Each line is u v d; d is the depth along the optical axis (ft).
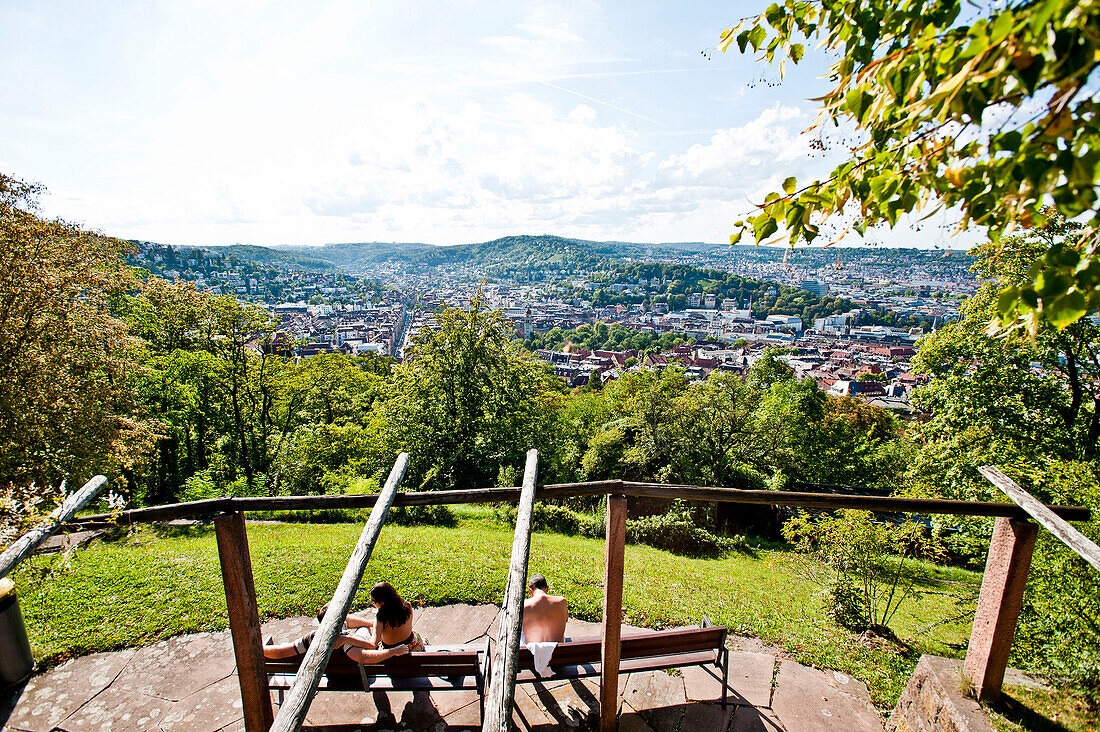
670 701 14.98
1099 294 5.11
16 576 18.61
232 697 14.97
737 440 82.33
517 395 87.97
